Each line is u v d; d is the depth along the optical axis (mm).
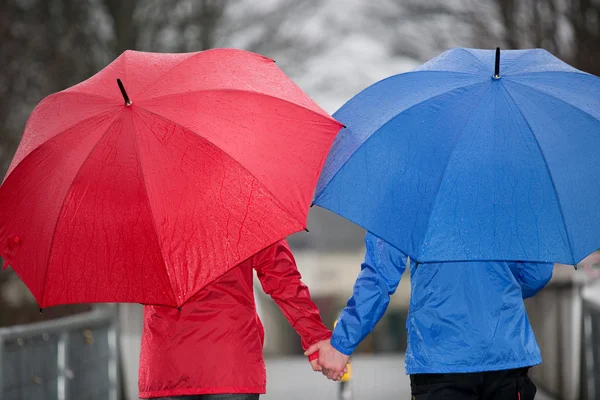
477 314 8328
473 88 8023
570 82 8125
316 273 84625
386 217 7969
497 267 8383
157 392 8562
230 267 7672
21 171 7969
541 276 8820
